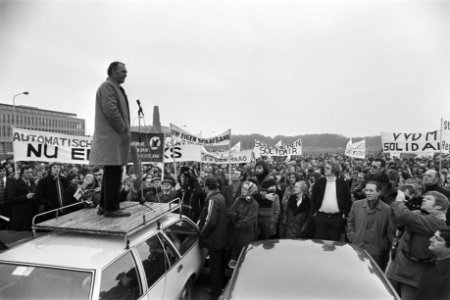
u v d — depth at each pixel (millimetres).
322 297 2914
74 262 3168
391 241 5223
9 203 7508
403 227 4914
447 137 13719
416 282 4152
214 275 5641
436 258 3580
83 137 10359
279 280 3135
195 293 5801
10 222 7477
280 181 11367
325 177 6758
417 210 4473
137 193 8281
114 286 3154
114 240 3689
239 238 6152
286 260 3467
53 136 10055
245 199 6273
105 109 3984
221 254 5664
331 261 3445
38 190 7262
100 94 4066
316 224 6656
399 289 4496
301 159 30031
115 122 4004
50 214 7344
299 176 10945
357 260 3494
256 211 6223
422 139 14031
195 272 5145
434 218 4062
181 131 13805
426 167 13805
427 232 4055
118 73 4180
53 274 3076
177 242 4793
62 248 3459
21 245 3547
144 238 3922
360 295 2938
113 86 4090
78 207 7402
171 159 12422
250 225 6117
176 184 9859
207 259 6441
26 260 3215
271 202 7051
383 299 2895
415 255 4199
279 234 7297
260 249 3801
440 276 3348
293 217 6918
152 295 3645
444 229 3361
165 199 8336
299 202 6902
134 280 3445
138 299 3396
